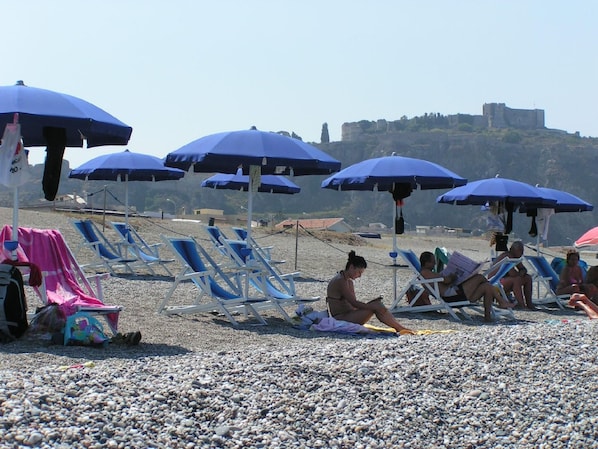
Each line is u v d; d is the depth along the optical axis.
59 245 9.64
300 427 5.92
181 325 10.55
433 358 7.62
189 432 5.62
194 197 191.62
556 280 15.69
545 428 6.24
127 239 17.91
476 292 12.39
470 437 6.05
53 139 9.20
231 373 6.83
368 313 10.68
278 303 11.09
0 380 6.21
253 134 11.21
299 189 20.28
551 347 8.25
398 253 13.20
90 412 5.68
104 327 10.02
